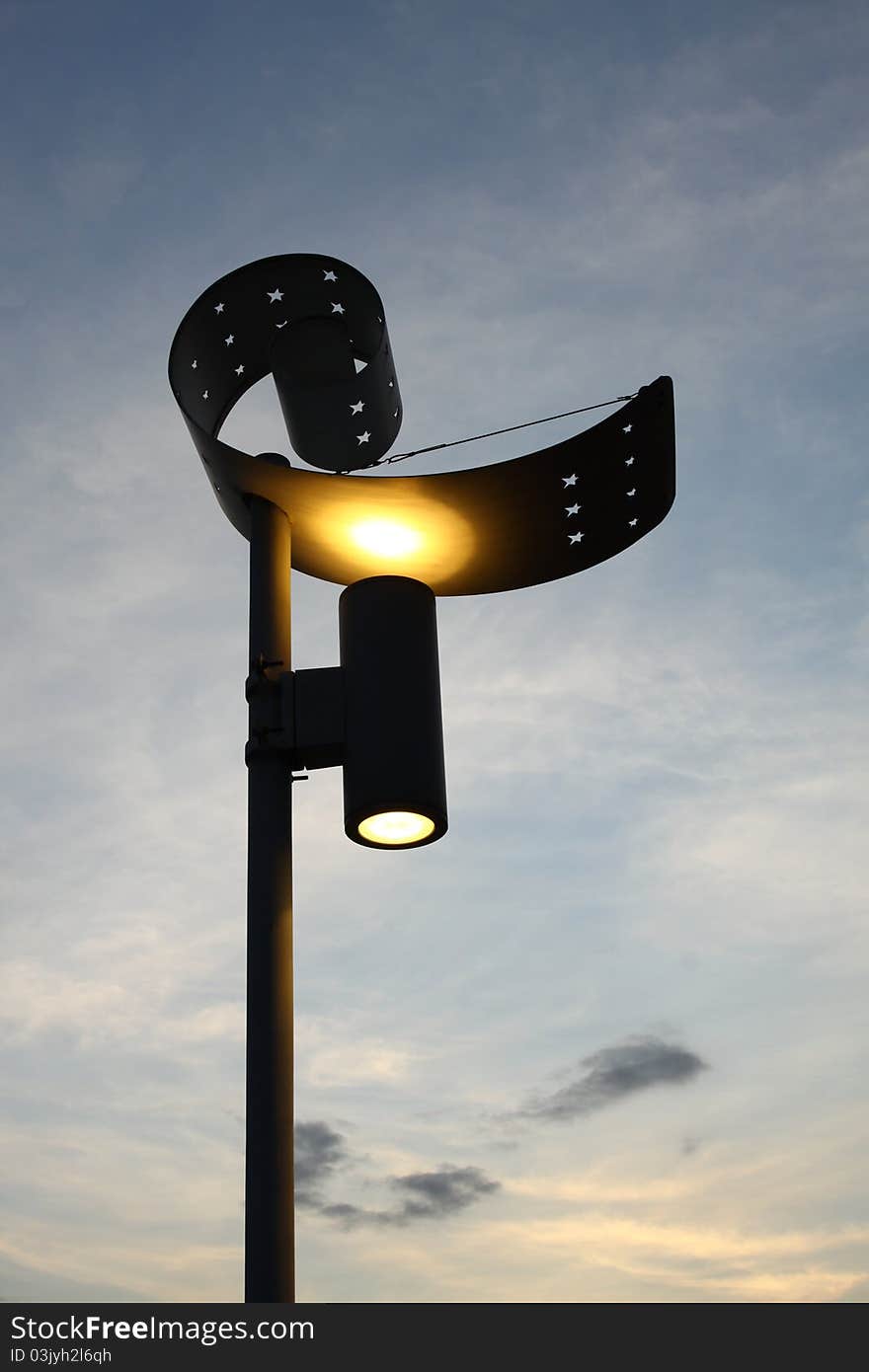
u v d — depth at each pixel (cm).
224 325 666
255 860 542
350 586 610
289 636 600
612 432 603
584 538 655
